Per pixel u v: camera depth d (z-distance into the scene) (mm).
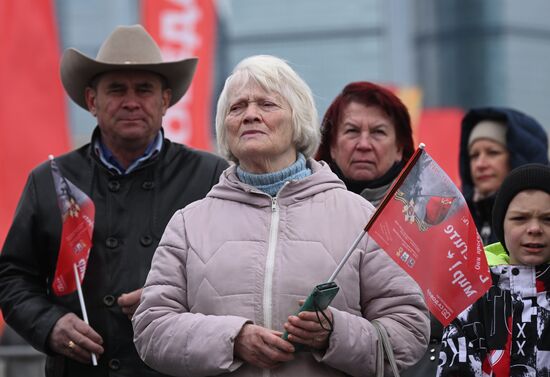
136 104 7648
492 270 6582
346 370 5895
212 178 7613
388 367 5973
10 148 10414
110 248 7418
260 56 6379
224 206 6211
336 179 6262
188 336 5906
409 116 7812
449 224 6016
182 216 6285
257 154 6168
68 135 10617
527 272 6535
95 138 7742
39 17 10570
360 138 7699
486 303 6527
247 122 6180
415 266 5984
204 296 6012
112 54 7836
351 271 6016
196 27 11586
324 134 7867
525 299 6496
